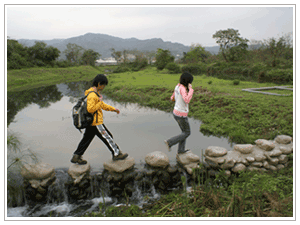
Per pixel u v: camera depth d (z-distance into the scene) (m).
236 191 2.69
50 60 57.06
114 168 3.11
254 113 6.64
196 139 5.27
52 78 37.81
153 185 3.22
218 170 3.37
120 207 2.75
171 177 3.28
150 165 3.35
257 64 24.97
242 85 15.07
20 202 2.88
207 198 2.56
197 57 49.72
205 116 7.50
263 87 12.98
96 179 3.15
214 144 4.89
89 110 2.75
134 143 4.97
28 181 2.92
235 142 5.01
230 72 26.08
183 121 3.41
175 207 2.58
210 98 9.45
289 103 7.34
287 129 5.15
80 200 2.98
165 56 43.03
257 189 2.64
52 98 13.57
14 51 44.75
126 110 9.29
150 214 2.48
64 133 5.98
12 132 6.04
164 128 6.30
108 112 8.77
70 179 3.06
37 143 5.10
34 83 28.20
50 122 7.32
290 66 22.84
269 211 2.34
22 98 13.59
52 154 4.38
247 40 37.34
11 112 9.10
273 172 3.43
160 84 16.80
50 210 2.77
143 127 6.42
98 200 2.99
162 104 10.23
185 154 3.56
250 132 5.46
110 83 20.36
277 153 3.54
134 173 3.21
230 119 6.70
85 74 53.66
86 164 3.23
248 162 3.47
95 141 5.08
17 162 3.25
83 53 85.44
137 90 14.59
